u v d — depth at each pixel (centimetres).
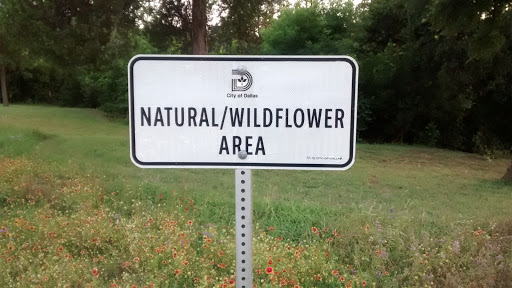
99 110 2617
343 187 682
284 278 302
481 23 857
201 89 157
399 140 1681
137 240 353
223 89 157
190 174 725
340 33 1645
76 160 775
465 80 1392
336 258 347
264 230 430
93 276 293
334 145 158
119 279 311
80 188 523
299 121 157
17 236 366
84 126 1733
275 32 1575
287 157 159
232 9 1138
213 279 303
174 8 1115
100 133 1493
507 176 830
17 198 502
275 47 1555
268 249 347
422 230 402
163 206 494
